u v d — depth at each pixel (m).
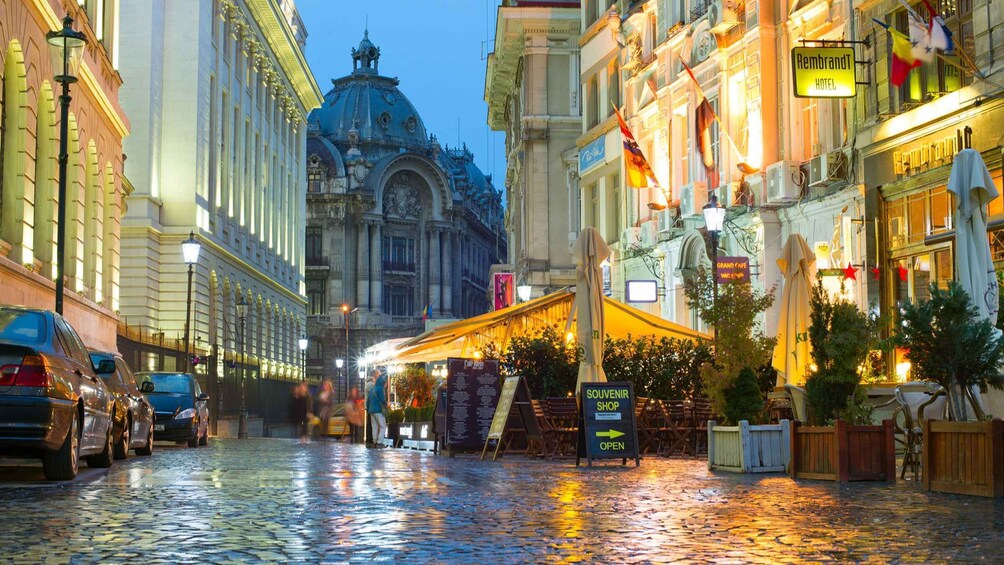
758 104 30.55
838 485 14.12
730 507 11.28
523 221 59.00
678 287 36.75
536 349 25.70
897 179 24.50
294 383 84.56
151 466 18.92
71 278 32.19
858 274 25.97
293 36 87.12
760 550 8.14
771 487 13.85
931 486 13.12
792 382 19.83
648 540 8.70
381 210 133.50
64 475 14.68
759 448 16.67
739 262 28.17
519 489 13.75
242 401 58.50
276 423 76.81
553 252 56.78
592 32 47.16
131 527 9.55
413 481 15.27
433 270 139.25
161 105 59.41
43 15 27.23
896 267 24.78
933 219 23.48
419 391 39.31
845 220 26.47
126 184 51.81
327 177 131.50
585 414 19.03
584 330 22.59
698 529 9.41
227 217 69.06
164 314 58.38
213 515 10.54
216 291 64.88
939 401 15.29
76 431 14.92
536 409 22.31
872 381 21.39
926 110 23.52
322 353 129.75
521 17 57.09
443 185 139.88
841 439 14.59
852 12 26.52
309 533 9.19
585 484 14.57
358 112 140.75
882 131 25.00
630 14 41.44
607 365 25.64
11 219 26.30
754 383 17.50
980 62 22.00
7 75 25.94
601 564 7.52
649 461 20.66
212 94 65.06
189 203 59.50
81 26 32.47
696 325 34.91
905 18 24.58
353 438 43.12
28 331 14.54
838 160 26.92
